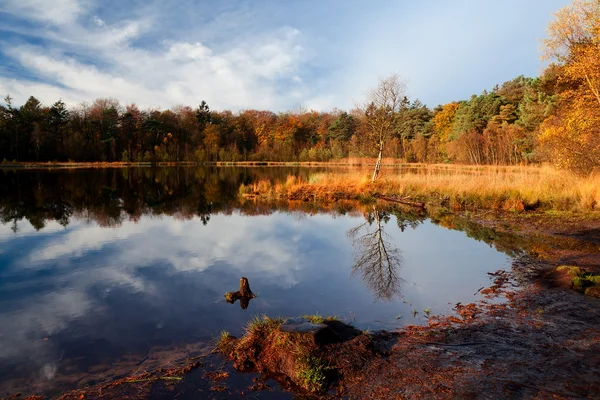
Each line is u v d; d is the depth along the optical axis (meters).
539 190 14.62
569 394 3.13
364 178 22.55
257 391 3.43
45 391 3.48
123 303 5.72
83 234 10.82
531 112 32.47
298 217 13.91
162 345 4.38
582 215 11.84
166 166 57.72
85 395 3.37
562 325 4.55
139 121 65.94
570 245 8.65
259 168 51.16
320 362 3.67
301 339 3.88
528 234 10.01
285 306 5.56
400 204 17.02
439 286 6.33
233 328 4.82
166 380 3.60
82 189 23.89
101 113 62.53
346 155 61.41
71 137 56.56
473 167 34.53
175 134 68.31
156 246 9.39
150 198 19.75
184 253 8.72
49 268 7.53
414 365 3.73
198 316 5.22
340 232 11.16
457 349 4.05
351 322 4.94
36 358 4.10
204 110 73.94
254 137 73.94
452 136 50.97
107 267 7.61
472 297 5.77
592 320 4.67
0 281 6.73
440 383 3.38
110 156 61.19
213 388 3.47
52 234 10.81
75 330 4.81
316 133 74.31
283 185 22.62
